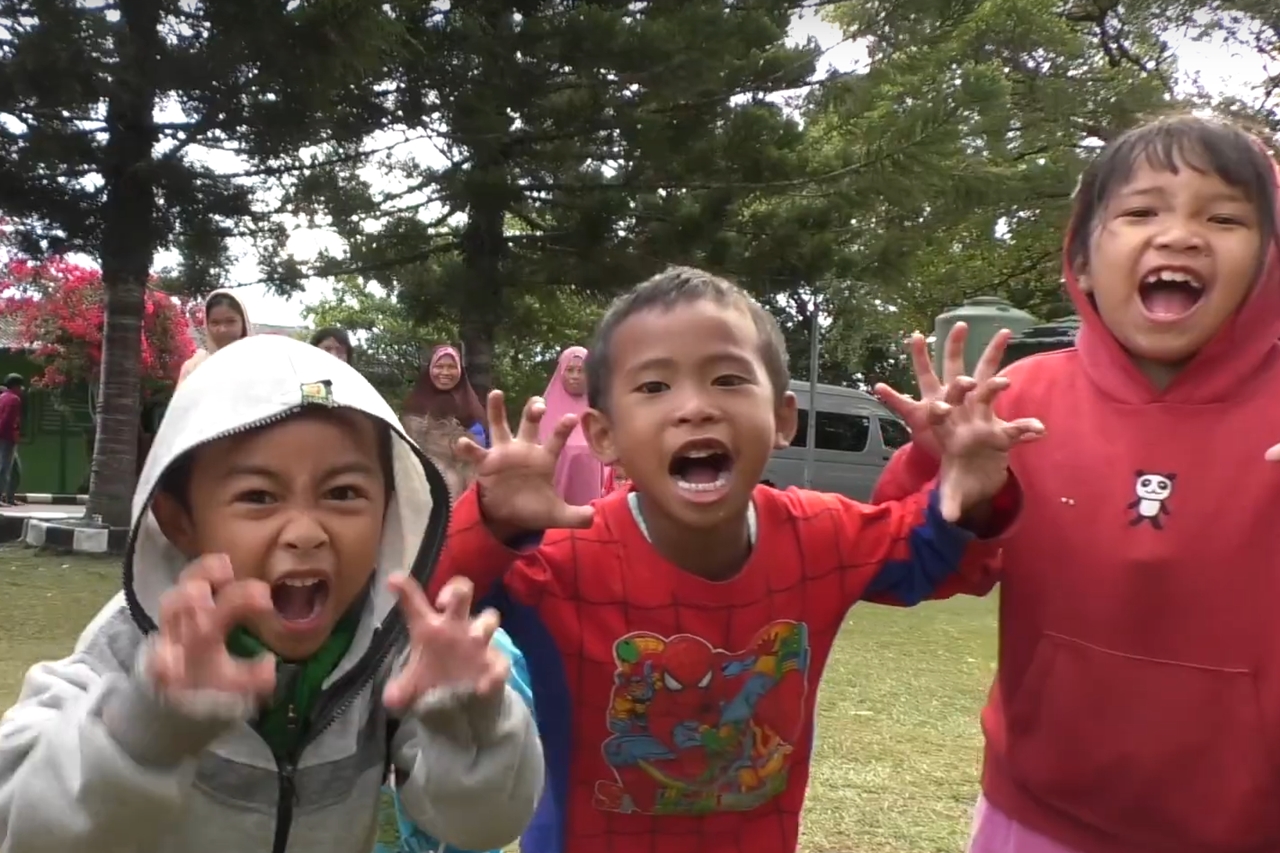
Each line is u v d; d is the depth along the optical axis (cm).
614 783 176
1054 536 182
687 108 989
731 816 180
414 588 121
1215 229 172
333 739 142
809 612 178
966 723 455
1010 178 1061
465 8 922
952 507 171
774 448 176
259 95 823
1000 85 974
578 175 1027
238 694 108
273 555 129
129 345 925
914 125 953
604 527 178
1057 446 186
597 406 177
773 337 175
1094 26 1775
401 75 894
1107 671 176
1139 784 175
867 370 2541
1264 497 168
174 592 109
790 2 993
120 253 861
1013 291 1753
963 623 711
